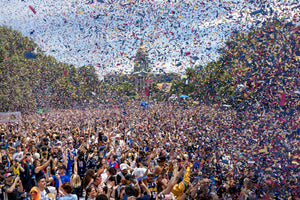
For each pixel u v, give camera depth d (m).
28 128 20.12
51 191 6.68
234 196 6.68
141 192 6.09
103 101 64.50
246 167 7.71
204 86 27.11
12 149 9.95
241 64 17.98
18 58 57.59
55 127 19.83
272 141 8.30
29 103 57.06
